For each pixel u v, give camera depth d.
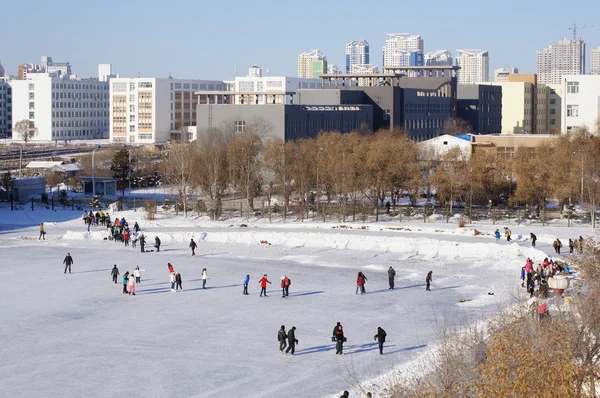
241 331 76.31
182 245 127.25
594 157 156.75
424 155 184.75
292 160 166.12
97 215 151.38
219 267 108.56
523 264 108.25
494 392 39.56
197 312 83.56
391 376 61.66
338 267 108.62
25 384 61.91
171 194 194.62
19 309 84.69
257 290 94.38
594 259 70.19
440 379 48.88
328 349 70.50
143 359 67.94
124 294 91.94
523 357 39.84
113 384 61.88
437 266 108.75
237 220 154.50
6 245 126.81
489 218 152.88
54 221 155.12
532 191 152.50
